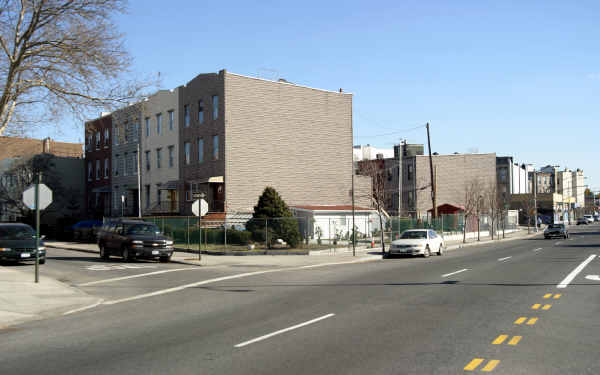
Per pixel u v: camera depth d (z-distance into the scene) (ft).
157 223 126.62
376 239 130.82
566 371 20.43
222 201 134.51
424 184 221.05
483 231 197.06
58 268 73.31
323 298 42.14
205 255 94.63
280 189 143.23
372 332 28.30
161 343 27.12
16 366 23.17
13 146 208.85
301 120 148.46
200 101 143.95
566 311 33.65
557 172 394.52
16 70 54.54
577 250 100.07
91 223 156.15
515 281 50.88
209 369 21.62
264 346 25.57
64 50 55.42
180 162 151.12
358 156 263.29
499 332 27.68
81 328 32.40
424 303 38.09
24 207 183.93
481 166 229.45
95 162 194.90
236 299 43.52
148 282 57.82
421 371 20.62
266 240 97.50
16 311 38.60
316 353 23.88
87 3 54.70
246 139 137.49
